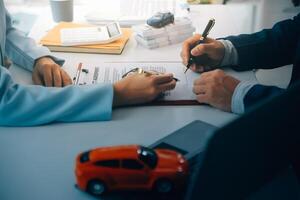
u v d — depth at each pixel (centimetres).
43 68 106
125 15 144
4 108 85
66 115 88
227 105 92
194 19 149
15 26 137
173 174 62
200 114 91
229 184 52
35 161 76
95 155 64
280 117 53
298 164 73
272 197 62
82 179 63
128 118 90
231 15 155
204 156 45
